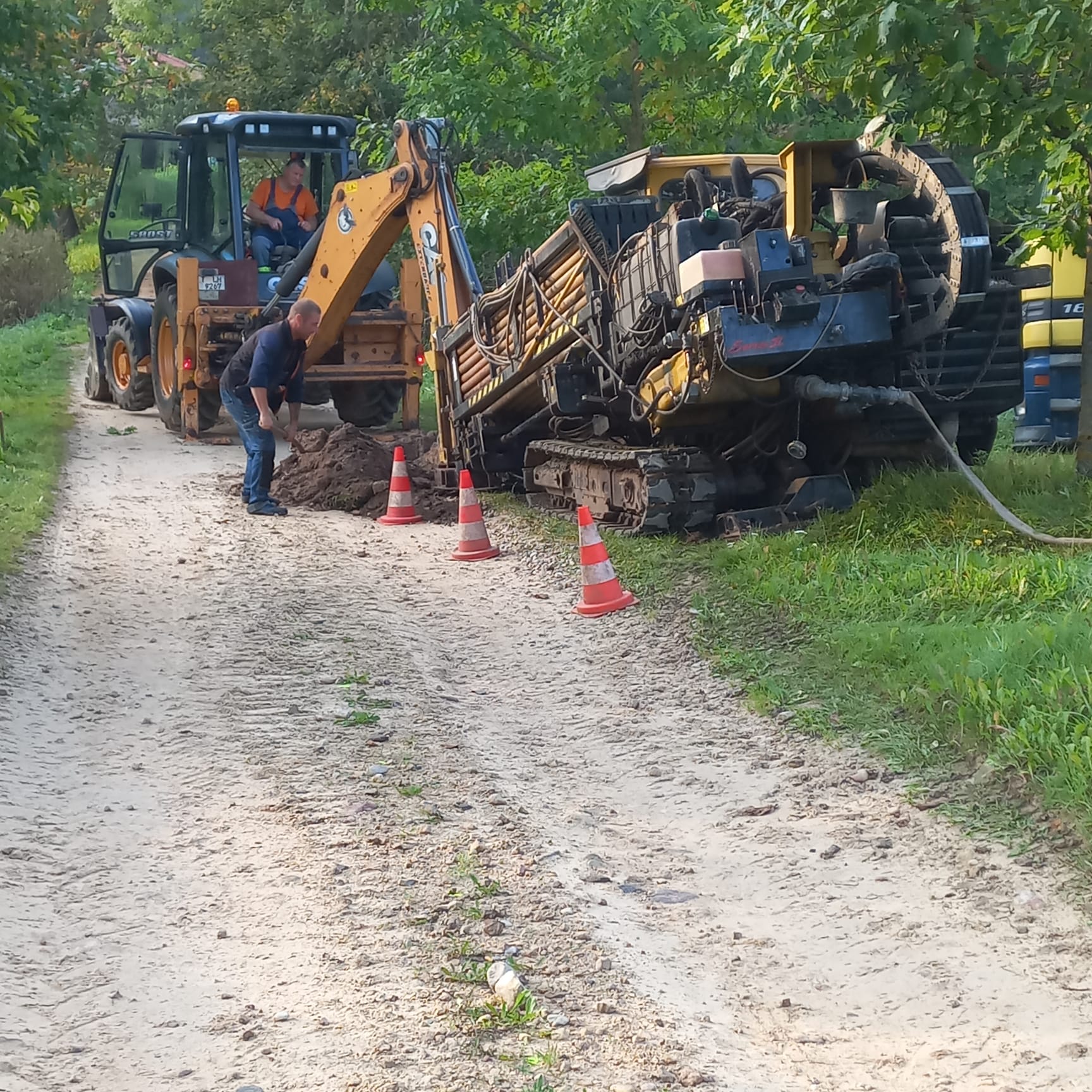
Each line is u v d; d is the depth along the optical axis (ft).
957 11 27.02
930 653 22.86
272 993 14.19
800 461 33.60
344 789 20.03
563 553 34.30
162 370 52.85
